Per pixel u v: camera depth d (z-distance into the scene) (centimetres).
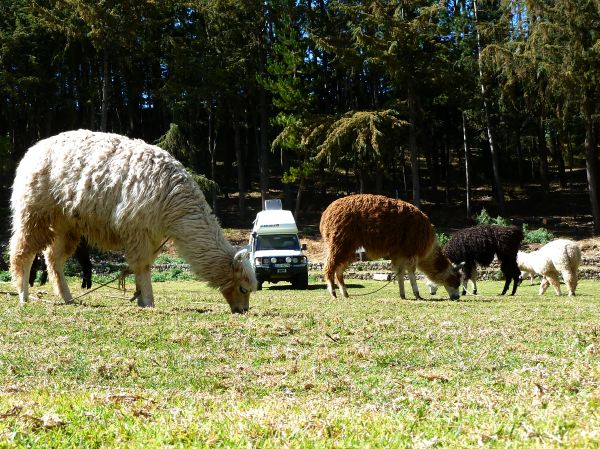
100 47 3744
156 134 5419
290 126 4075
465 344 799
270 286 2619
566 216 4569
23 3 4184
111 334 815
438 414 424
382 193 4850
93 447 349
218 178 5519
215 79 4128
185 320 925
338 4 4156
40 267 1973
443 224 4531
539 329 920
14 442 346
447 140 5125
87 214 1031
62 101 4344
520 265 2114
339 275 1653
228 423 384
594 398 427
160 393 527
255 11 4228
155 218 1024
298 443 343
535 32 3794
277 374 637
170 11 4341
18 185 1079
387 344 796
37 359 667
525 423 368
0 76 3938
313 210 4897
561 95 4019
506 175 5781
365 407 466
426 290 2200
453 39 4534
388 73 4203
